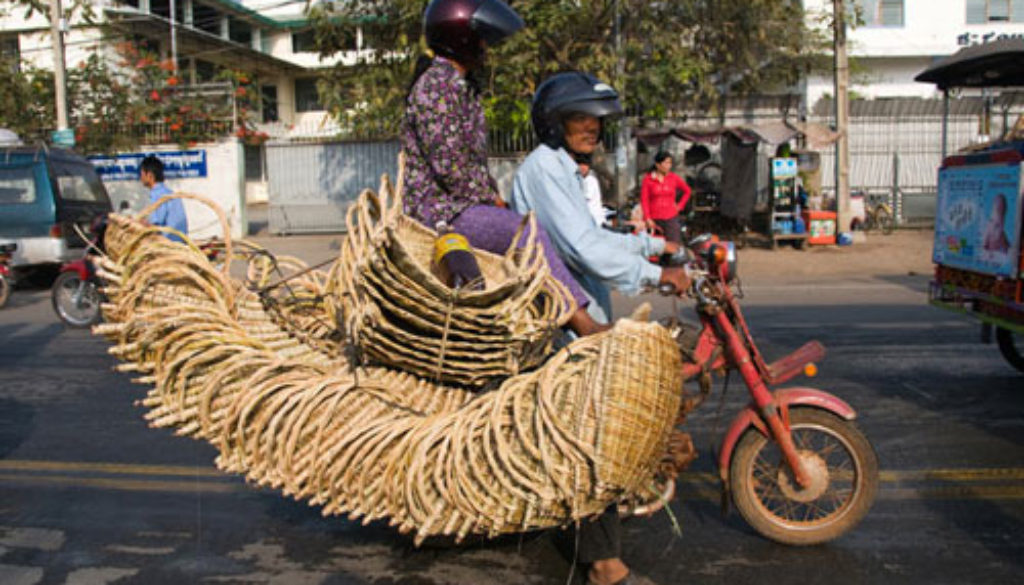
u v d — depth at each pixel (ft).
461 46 11.16
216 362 10.03
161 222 25.99
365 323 10.17
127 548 12.43
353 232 10.94
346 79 55.57
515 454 8.99
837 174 55.01
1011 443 16.30
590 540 10.42
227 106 66.08
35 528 13.17
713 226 63.82
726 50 57.77
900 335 26.55
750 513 12.01
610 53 50.55
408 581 11.26
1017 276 18.22
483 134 11.55
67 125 59.21
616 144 53.72
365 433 9.54
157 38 87.66
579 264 11.07
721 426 17.62
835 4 54.34
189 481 15.11
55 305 32.04
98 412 19.63
